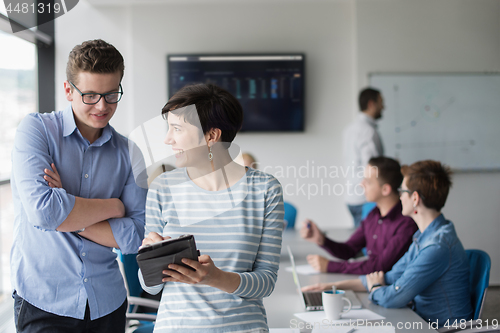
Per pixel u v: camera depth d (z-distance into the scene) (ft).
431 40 14.40
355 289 6.23
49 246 4.32
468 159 14.56
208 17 14.37
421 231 6.12
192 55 14.24
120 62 4.10
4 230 10.08
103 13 14.23
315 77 14.62
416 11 14.34
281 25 14.46
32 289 4.30
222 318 3.47
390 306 5.48
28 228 4.32
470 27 14.39
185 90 3.66
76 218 4.12
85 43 4.08
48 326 4.32
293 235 10.23
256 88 14.38
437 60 14.46
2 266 10.08
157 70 14.37
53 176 4.14
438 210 5.99
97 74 3.92
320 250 8.84
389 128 14.49
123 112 14.38
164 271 3.17
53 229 4.06
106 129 4.62
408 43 14.39
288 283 6.60
